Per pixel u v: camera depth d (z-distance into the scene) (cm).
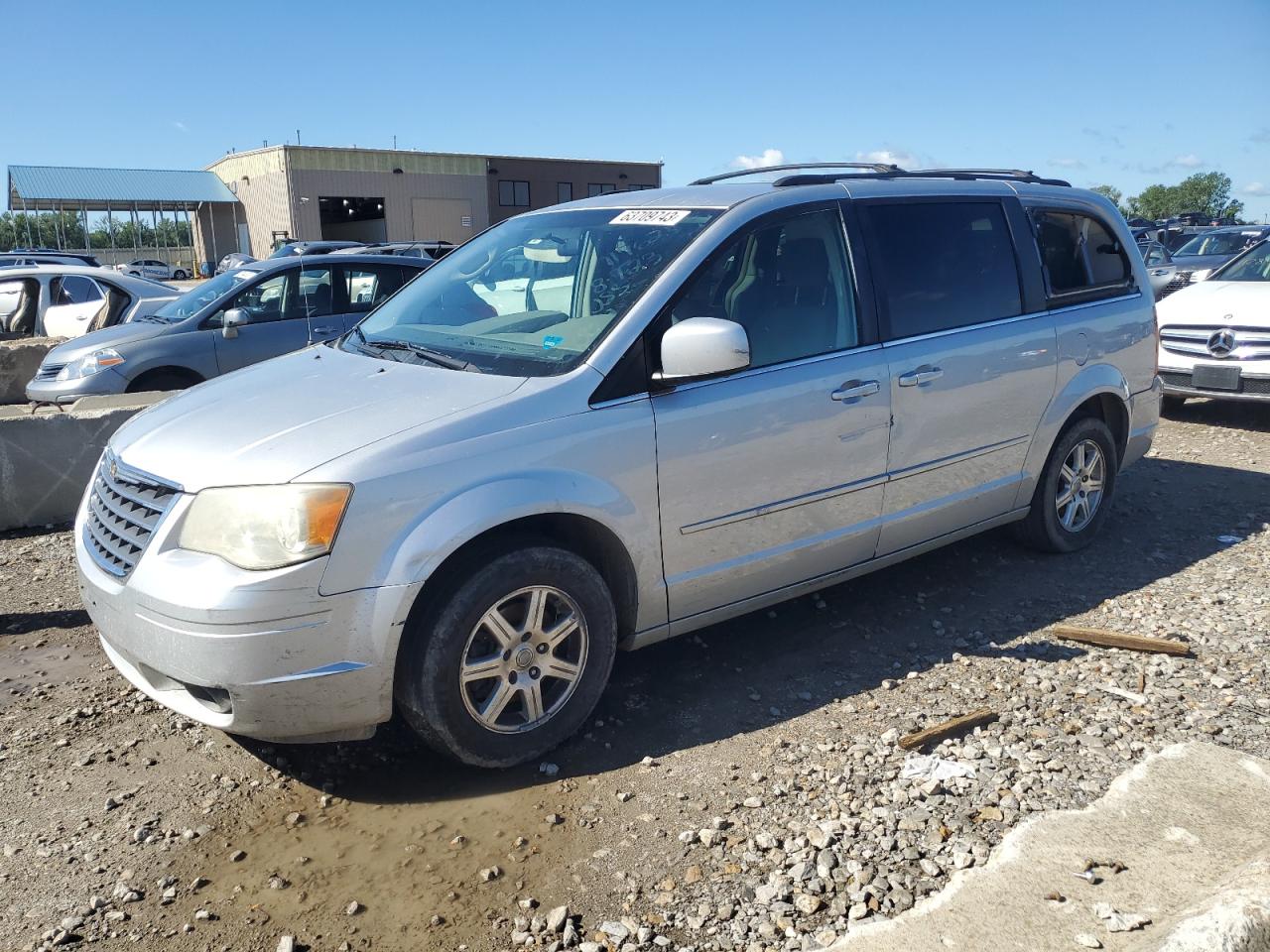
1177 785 318
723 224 389
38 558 577
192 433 340
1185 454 779
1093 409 545
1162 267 1639
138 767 350
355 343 429
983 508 486
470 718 329
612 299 373
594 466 342
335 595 301
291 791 335
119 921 273
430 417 326
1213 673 404
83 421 644
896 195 450
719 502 377
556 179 5403
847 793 323
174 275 4581
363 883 288
